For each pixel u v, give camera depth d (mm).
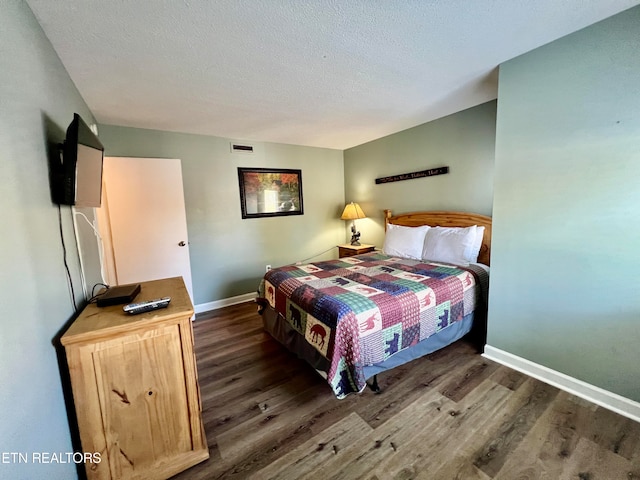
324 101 2482
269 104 2488
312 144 4195
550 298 1839
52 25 1307
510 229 1993
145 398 1231
